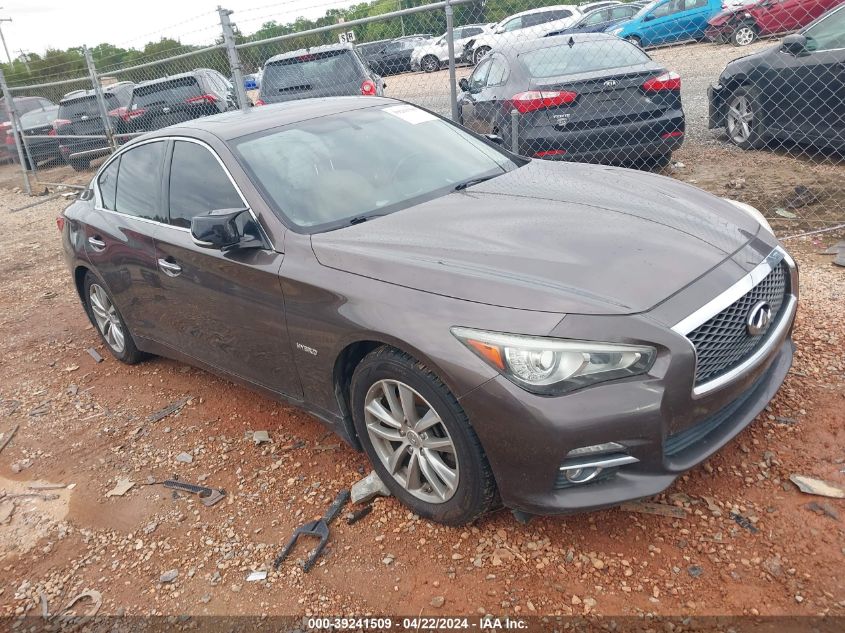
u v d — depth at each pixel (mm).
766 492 2744
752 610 2254
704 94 10719
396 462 2848
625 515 2729
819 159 7023
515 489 2439
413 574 2619
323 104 4148
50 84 11523
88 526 3250
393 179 3531
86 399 4578
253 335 3326
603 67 6824
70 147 13164
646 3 19906
